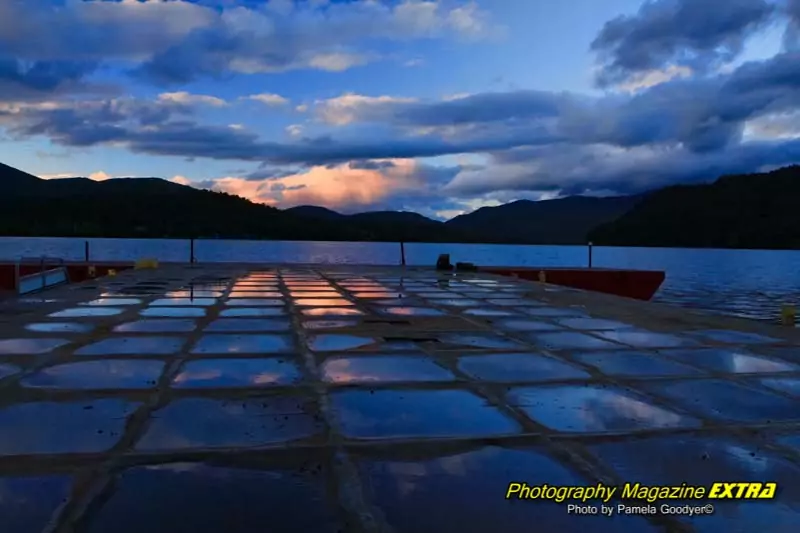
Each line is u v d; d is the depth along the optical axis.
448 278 17.59
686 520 2.62
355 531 2.46
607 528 2.54
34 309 8.99
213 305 9.77
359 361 5.69
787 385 5.02
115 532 2.39
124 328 7.31
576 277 22.31
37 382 4.69
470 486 2.91
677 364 5.83
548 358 6.02
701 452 3.40
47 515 2.52
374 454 3.29
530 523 2.56
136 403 4.15
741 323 8.71
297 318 8.45
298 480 2.93
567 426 3.83
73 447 3.30
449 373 5.27
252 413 3.98
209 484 2.86
